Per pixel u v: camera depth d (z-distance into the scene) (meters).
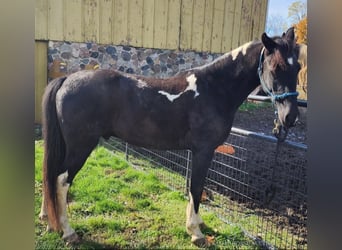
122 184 2.36
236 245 1.91
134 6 2.49
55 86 1.77
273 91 1.80
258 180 2.42
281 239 1.93
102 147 2.83
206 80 1.92
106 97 1.81
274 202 2.27
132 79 1.88
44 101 1.76
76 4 2.45
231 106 1.97
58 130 1.77
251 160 2.53
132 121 1.88
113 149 2.87
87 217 2.01
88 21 2.49
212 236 1.97
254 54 1.88
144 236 1.90
